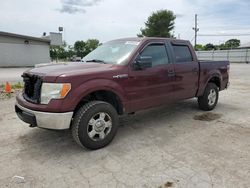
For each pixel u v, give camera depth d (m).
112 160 3.28
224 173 2.91
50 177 2.85
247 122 4.95
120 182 2.74
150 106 4.37
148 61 3.96
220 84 6.14
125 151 3.56
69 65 3.87
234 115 5.49
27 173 2.94
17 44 24.17
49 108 3.14
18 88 9.34
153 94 4.33
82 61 4.50
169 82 4.60
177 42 4.94
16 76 14.35
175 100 4.89
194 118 5.26
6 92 8.27
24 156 3.40
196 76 5.26
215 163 3.16
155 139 4.03
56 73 3.27
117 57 4.14
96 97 3.84
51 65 3.96
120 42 4.61
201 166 3.08
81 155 3.43
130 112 4.06
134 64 3.99
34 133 4.30
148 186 2.65
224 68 6.20
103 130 3.64
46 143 3.86
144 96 4.18
